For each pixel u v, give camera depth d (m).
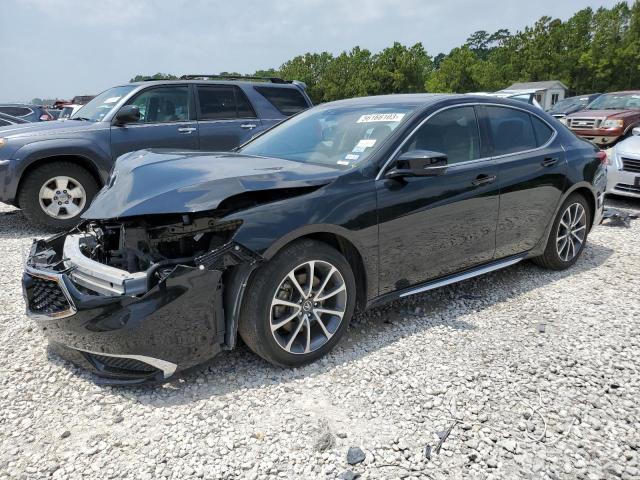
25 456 2.29
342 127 3.73
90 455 2.30
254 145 4.11
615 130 12.43
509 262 4.21
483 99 4.05
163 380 2.69
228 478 2.16
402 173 3.23
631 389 2.80
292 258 2.83
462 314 3.77
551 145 4.45
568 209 4.61
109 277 2.57
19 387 2.81
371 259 3.20
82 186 6.45
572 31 51.16
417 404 2.67
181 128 6.87
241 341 3.28
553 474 2.19
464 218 3.68
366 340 3.37
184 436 2.42
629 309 3.85
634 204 7.77
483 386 2.83
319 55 63.75
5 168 5.91
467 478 2.16
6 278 4.59
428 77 61.28
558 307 3.90
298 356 2.96
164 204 2.60
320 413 2.59
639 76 45.16
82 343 2.65
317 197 2.95
